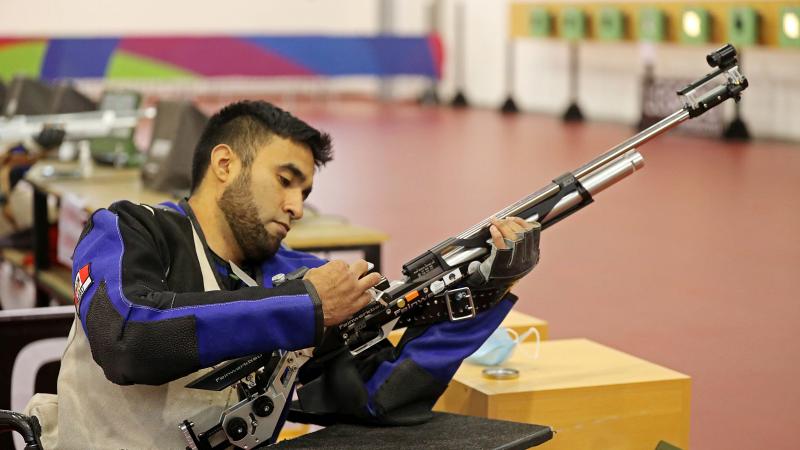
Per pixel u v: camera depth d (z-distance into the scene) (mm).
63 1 19609
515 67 18000
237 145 2400
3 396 4117
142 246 2248
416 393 2545
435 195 10094
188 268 2355
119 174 6418
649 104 14562
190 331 2090
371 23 20891
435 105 19625
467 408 2949
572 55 16406
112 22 20000
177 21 20453
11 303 6719
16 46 11406
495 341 3123
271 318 2135
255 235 2408
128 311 2102
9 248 6812
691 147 12898
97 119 6480
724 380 5008
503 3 18109
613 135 14336
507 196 9969
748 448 4207
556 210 2541
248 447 2295
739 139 13422
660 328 5859
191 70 12586
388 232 8461
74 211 5484
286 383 2314
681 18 13469
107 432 2303
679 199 9680
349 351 2529
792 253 7594
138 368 2088
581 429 2941
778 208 9180
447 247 2488
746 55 13398
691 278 6953
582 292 6656
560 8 15672
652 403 2998
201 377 2252
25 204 6684
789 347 5500
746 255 7551
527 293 6656
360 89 21906
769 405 4672
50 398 2439
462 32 19156
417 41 14531
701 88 2627
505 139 14211
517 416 2891
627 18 14438
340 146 13680
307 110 18656
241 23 20922
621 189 10234
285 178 2396
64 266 6445
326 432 2455
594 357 3230
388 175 11312
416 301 2469
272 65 13312
